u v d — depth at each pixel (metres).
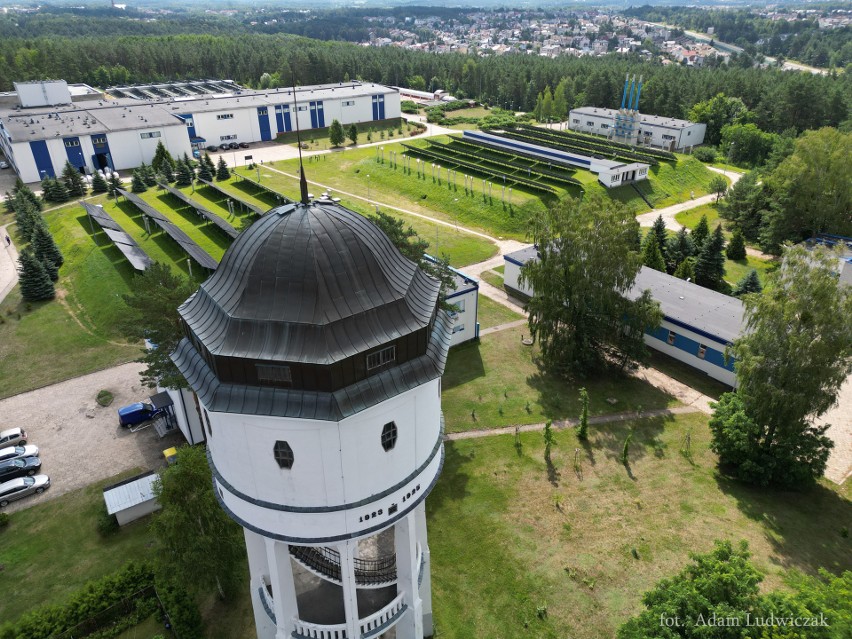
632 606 30.48
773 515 35.88
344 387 18.97
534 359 53.47
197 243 76.12
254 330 18.95
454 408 46.66
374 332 19.55
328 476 19.89
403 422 20.77
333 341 18.72
